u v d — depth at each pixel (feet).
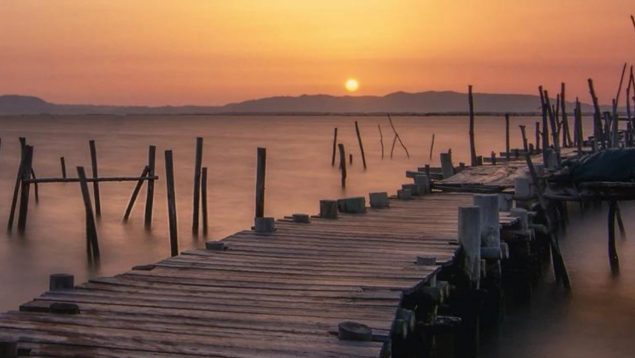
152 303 29.48
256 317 27.55
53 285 31.86
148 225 88.53
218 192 123.65
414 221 52.85
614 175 55.52
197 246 76.33
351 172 165.78
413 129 532.73
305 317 27.61
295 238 45.57
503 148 269.85
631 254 67.36
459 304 40.63
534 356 40.11
